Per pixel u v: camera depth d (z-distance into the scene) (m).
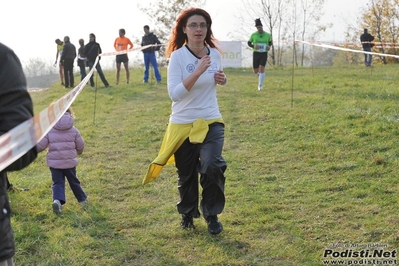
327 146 9.59
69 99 4.03
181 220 6.54
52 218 6.78
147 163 9.52
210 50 5.82
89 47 20.42
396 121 10.72
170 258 5.54
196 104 5.67
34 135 2.56
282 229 6.10
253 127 11.59
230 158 9.32
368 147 9.25
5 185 2.91
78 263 5.47
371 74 20.17
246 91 16.91
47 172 9.31
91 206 7.19
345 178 7.75
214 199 5.75
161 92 18.28
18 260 5.56
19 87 2.78
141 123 13.05
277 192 7.42
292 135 10.63
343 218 6.30
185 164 5.86
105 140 11.51
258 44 16.91
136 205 7.23
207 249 5.68
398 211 6.36
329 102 13.56
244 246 5.71
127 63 21.05
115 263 5.48
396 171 7.89
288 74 22.50
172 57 5.73
